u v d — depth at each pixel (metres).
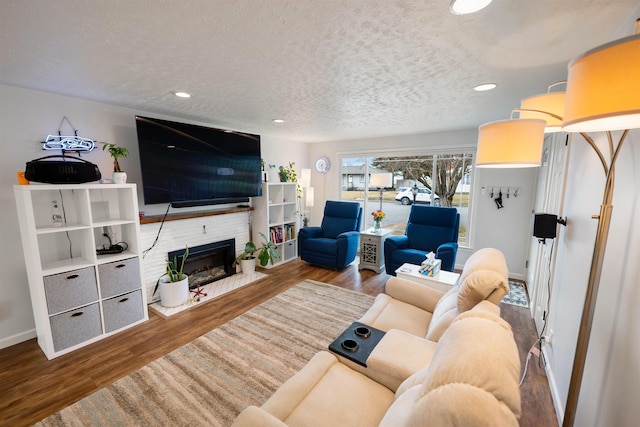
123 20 1.26
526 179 3.74
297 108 2.88
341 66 1.81
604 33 1.37
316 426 1.07
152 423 1.57
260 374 1.95
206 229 3.63
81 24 1.29
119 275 2.48
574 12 1.20
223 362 2.08
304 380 1.25
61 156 2.39
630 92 0.63
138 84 2.15
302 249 4.45
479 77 2.00
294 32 1.38
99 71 1.88
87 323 2.30
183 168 3.16
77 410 1.65
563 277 1.87
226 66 1.81
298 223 5.22
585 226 1.55
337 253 4.09
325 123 3.67
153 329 2.54
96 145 2.68
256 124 3.75
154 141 2.89
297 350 2.23
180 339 2.38
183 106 2.81
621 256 1.11
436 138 4.33
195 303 3.07
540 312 2.51
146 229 3.00
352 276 3.96
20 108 2.24
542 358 2.16
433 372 0.70
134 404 1.69
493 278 1.41
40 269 2.05
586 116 0.69
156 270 3.12
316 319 2.72
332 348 1.47
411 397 0.93
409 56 1.66
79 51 1.57
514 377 0.65
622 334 1.04
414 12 1.21
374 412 1.15
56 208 2.42
